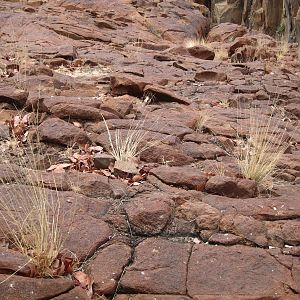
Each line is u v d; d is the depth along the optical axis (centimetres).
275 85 827
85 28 1280
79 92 620
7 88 565
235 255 301
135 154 434
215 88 771
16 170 375
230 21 2862
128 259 289
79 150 440
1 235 292
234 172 422
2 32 1122
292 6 2136
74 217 321
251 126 554
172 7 1973
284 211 354
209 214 339
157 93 645
